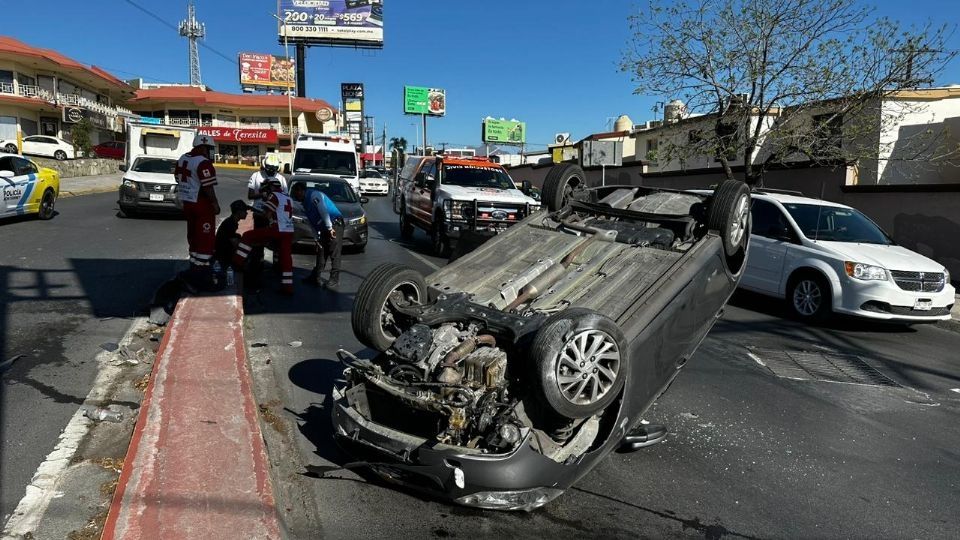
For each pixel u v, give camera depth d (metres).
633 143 32.03
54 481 3.88
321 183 14.02
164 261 10.61
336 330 7.49
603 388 3.84
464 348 3.96
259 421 4.75
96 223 14.91
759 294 10.16
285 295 9.08
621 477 4.38
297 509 3.80
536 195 15.34
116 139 50.31
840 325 9.05
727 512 3.99
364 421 3.88
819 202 9.91
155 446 4.12
